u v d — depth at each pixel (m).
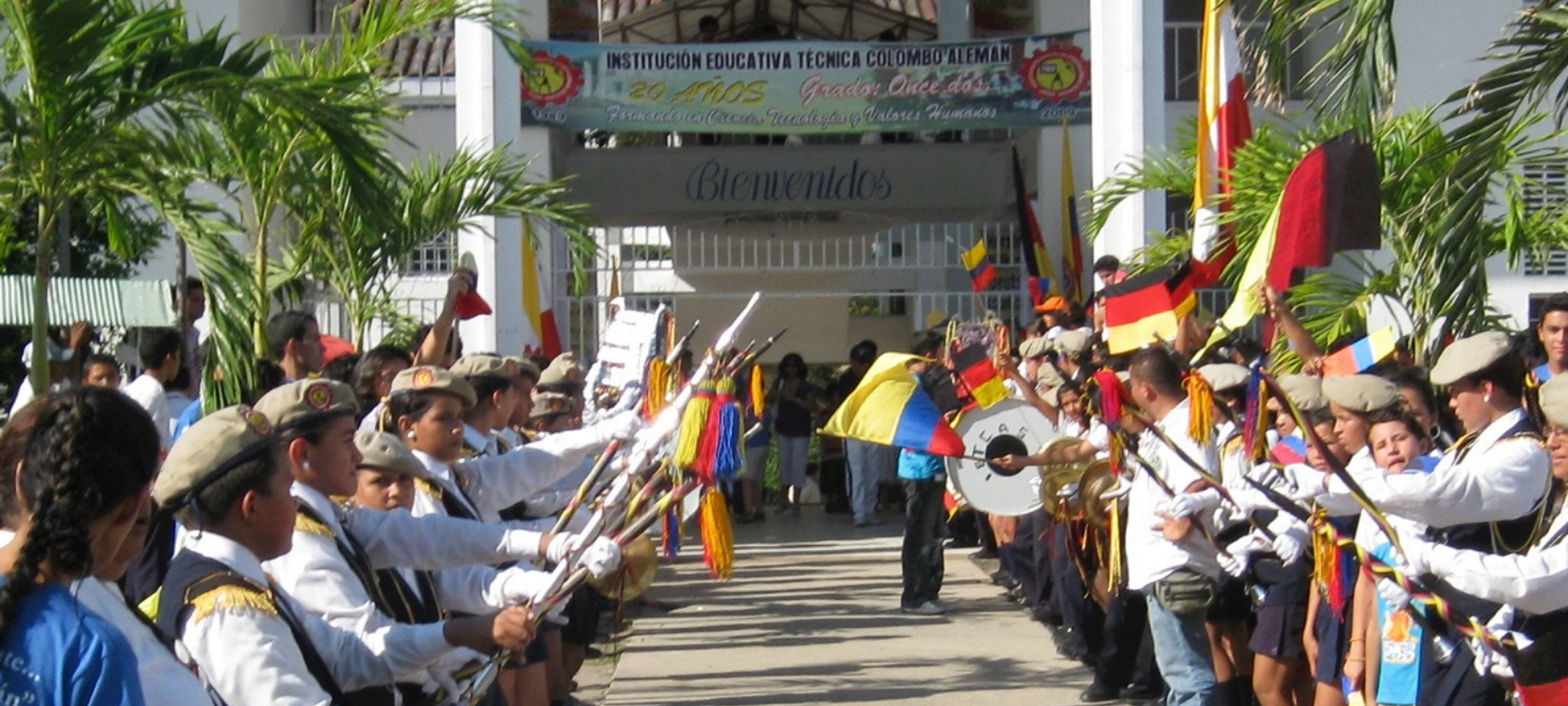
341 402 4.18
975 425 9.36
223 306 8.22
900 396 7.89
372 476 4.68
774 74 14.72
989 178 17.67
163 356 8.15
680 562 13.59
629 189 17.62
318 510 4.14
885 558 13.57
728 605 11.49
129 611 3.03
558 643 7.36
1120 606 8.17
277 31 16.94
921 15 20.16
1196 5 16.92
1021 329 14.67
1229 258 10.59
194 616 3.49
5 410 13.21
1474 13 14.79
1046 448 8.31
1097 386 7.70
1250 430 6.07
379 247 11.30
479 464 5.68
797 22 21.17
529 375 7.19
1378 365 6.88
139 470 2.84
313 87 7.92
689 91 14.66
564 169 17.58
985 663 9.38
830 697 8.53
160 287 9.45
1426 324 8.78
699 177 17.61
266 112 9.35
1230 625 7.09
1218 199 10.16
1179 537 6.37
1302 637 6.62
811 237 17.86
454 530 4.40
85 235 13.20
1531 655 4.78
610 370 8.30
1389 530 5.00
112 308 9.31
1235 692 7.12
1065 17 16.70
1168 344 7.62
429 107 16.50
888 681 8.91
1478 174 7.37
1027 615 10.84
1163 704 8.07
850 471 15.84
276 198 10.01
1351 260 10.15
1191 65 16.91
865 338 18.59
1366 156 6.81
